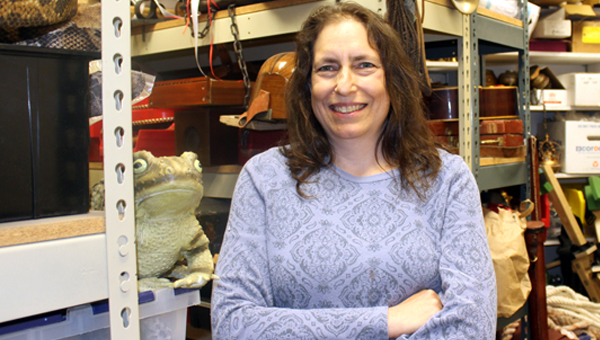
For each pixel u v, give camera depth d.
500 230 1.49
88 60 0.65
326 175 0.92
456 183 0.88
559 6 2.51
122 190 0.62
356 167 0.92
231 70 1.59
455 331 0.74
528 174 1.79
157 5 1.48
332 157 0.93
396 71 0.89
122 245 0.62
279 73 1.16
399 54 0.89
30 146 0.61
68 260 0.59
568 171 2.47
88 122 0.66
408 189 0.88
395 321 0.76
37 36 0.69
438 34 1.50
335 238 0.85
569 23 2.46
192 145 1.53
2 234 0.54
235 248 0.89
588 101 2.46
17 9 0.60
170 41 1.45
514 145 1.63
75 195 0.65
